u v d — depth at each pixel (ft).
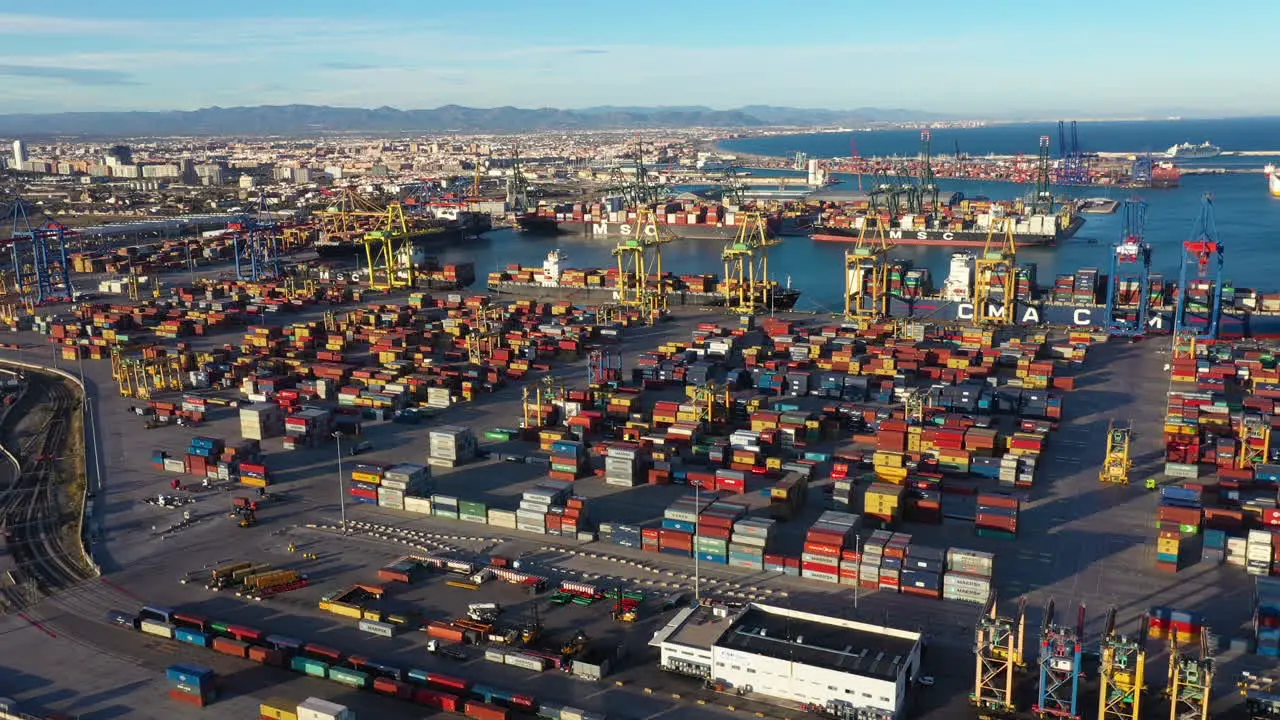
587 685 236.22
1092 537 319.68
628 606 270.26
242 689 237.66
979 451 402.31
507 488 378.32
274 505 363.56
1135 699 206.28
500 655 247.70
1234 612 265.54
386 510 358.43
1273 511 310.45
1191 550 307.58
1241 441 382.42
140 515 354.74
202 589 292.61
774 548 315.17
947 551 287.48
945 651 249.34
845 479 370.73
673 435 422.82
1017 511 322.55
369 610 272.10
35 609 280.72
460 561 305.73
